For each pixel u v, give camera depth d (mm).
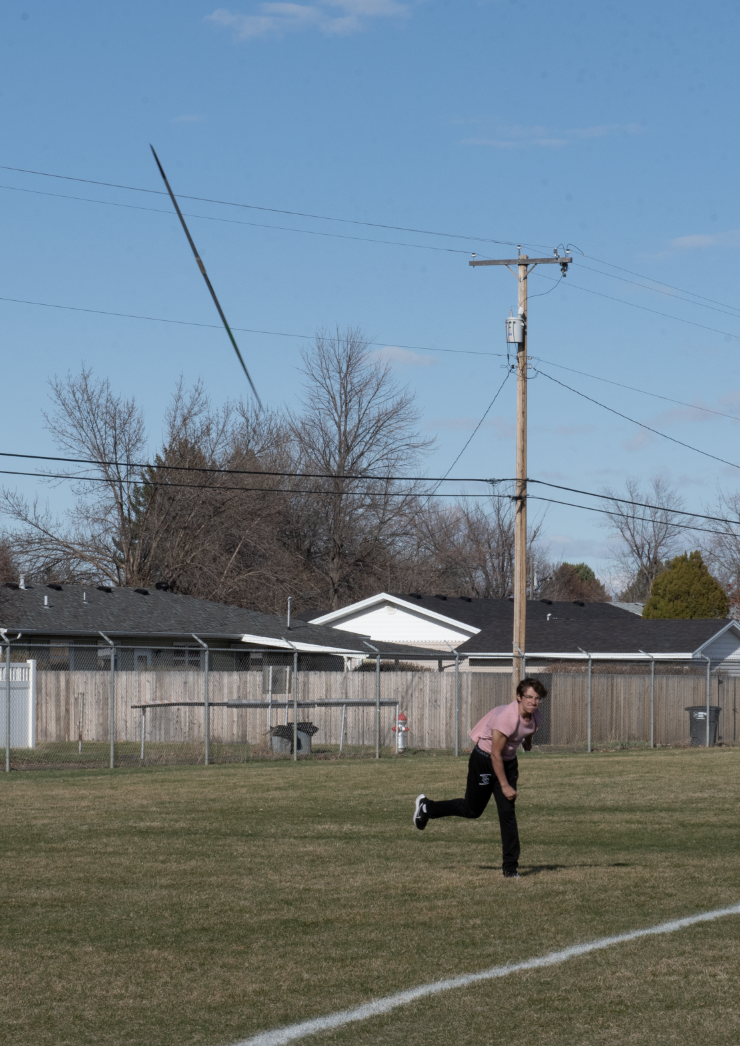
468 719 49594
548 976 10906
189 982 10820
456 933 12664
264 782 31750
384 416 95250
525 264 47062
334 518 94312
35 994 10461
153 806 25656
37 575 82750
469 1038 9156
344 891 15141
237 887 15477
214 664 63000
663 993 10328
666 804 25734
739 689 56250
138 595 66500
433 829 21531
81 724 48031
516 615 46688
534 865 17172
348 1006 10039
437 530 114938
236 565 87688
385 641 72562
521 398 46844
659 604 91438
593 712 51875
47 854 18500
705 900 14336
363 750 47656
